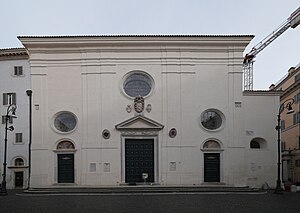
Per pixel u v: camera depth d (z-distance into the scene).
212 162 40.78
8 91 46.19
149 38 40.88
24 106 45.75
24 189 42.91
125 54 41.38
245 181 40.53
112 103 40.88
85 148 40.44
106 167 40.25
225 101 41.19
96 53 41.38
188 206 24.14
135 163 40.69
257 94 41.34
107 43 40.97
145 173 40.50
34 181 40.28
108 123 40.72
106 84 41.06
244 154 40.78
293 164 59.09
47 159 40.56
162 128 40.56
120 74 41.22
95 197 31.28
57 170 40.56
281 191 35.44
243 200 28.33
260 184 40.69
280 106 39.81
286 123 62.91
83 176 40.19
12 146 45.56
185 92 41.06
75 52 41.47
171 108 40.88
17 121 45.66
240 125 41.00
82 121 40.78
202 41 41.03
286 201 27.73
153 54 41.41
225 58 41.53
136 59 41.31
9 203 26.81
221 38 41.00
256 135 41.06
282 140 64.88
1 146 46.03
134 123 40.53
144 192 34.91
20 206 24.75
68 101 41.12
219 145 40.91
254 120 41.19
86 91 41.09
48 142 40.81
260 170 40.81
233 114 41.09
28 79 45.94
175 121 40.75
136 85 41.59
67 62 41.44
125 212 21.31
